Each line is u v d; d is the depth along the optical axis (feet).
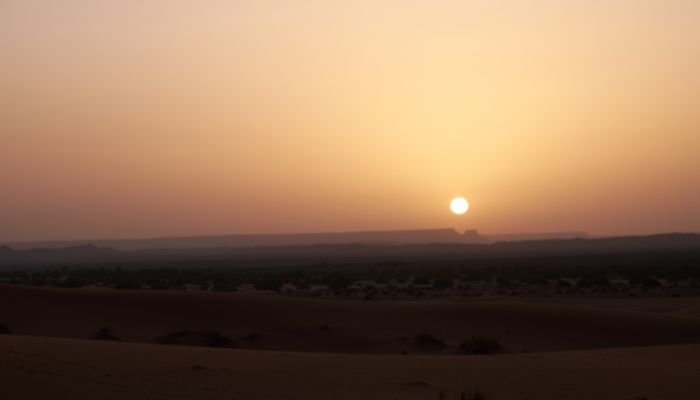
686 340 160.66
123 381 63.87
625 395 68.33
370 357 89.92
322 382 70.79
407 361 85.76
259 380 70.18
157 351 84.33
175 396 60.23
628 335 163.02
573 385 72.43
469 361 86.79
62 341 86.43
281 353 91.30
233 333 167.84
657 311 221.05
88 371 66.39
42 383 59.77
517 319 173.58
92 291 195.21
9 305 176.35
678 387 72.64
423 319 176.65
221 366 76.33
